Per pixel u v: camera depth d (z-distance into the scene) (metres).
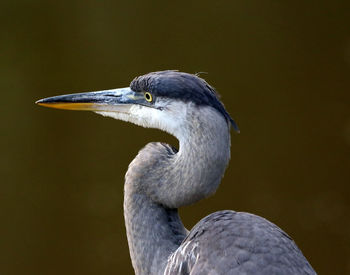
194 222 12.05
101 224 11.80
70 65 14.38
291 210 12.03
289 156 12.79
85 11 15.45
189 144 5.65
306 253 11.69
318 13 15.37
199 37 15.11
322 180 12.41
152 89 5.93
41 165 12.72
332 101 13.75
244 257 4.93
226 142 5.66
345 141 12.91
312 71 14.37
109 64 14.48
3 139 13.12
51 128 13.25
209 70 14.45
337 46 14.91
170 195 5.72
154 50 14.83
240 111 13.66
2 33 15.04
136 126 13.00
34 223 11.98
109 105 6.27
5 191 12.30
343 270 11.45
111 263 11.41
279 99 13.77
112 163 12.62
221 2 15.60
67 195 12.21
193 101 5.67
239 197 12.32
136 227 5.83
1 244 11.87
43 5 15.43
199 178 5.61
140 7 15.53
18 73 14.11
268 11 15.47
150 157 5.86
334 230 11.74
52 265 11.62
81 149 12.92
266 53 14.73
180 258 5.36
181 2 15.66
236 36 15.07
